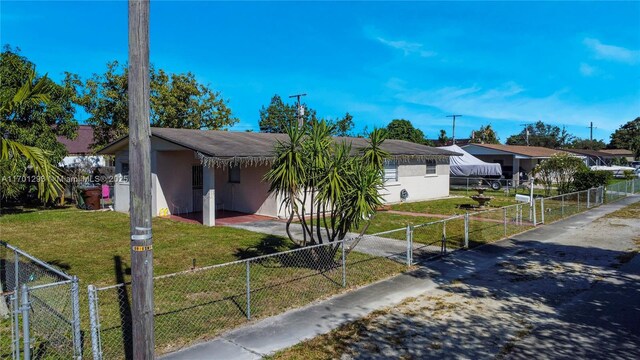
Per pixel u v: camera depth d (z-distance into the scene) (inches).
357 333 241.6
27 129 679.1
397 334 241.1
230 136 711.7
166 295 299.0
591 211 764.0
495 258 416.5
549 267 384.5
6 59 660.1
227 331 243.0
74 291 200.2
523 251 446.9
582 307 285.6
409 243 381.7
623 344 231.1
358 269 366.9
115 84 984.9
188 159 694.5
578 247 467.2
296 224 590.6
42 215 666.8
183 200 692.7
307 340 232.4
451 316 268.1
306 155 338.6
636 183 1174.3
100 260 393.4
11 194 677.3
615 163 2484.0
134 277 181.3
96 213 695.7
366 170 342.3
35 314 241.4
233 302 287.3
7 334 235.0
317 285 323.9
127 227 564.1
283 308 278.7
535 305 288.8
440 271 368.2
